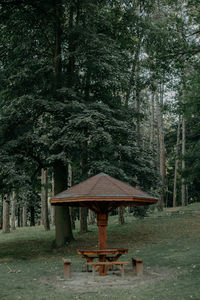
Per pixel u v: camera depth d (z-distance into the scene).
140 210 18.98
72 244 18.38
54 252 17.38
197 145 24.95
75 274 10.76
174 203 34.88
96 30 20.83
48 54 21.06
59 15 19.53
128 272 10.76
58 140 16.14
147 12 22.58
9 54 19.94
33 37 20.12
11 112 16.64
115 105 20.36
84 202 10.41
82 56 18.33
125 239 19.00
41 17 19.34
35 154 18.66
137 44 22.52
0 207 43.38
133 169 18.02
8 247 19.83
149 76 21.81
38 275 10.91
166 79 21.39
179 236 18.41
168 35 20.19
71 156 17.42
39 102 16.95
